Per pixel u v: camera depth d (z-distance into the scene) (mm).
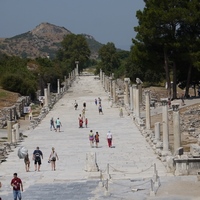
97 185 48125
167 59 117688
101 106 117125
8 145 72312
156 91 143000
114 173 53625
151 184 44094
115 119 101750
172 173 51719
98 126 93688
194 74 126562
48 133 87938
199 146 54750
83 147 73188
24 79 148375
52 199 43781
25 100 130875
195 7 116562
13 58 190000
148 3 121812
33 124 95875
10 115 107625
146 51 121125
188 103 105250
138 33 122312
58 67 197125
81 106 124688
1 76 149750
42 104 133000
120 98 131000
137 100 95750
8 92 136000
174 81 119938
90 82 189500
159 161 60188
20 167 59812
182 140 77375
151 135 74062
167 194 43719
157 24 116500
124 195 43969
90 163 55406
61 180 51094
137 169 55531
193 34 119312
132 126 91875
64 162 62281
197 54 114375
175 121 58312
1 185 47531
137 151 68062
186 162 50656
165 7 118688
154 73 161875
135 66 164875
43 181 50906
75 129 91375
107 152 68312
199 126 88812
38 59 198125
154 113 103375
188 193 43719
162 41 116000
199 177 49031
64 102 133625
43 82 176000
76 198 43719
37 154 57375
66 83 172500
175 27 118125
